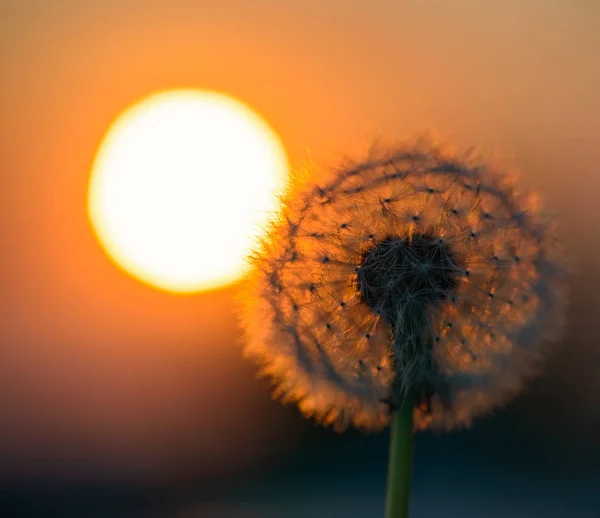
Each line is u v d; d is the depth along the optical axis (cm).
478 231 33
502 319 33
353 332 33
